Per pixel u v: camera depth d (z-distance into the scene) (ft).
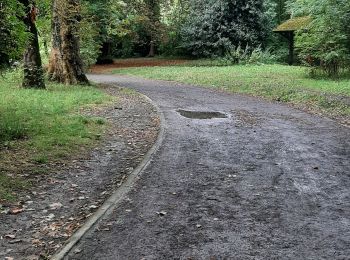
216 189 21.71
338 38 71.15
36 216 18.34
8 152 27.14
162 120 39.86
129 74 98.89
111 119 39.99
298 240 16.05
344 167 25.53
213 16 130.93
